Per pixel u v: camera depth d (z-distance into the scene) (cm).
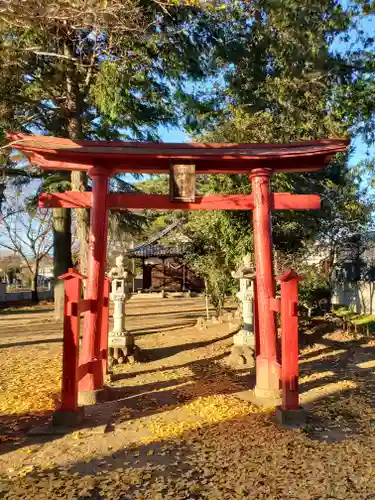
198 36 988
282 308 507
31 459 408
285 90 1037
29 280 3972
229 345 1014
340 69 1017
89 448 431
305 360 872
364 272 2242
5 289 2762
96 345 609
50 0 515
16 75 965
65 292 498
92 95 1032
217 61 1080
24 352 984
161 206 652
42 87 1048
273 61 1131
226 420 507
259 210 637
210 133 1081
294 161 641
